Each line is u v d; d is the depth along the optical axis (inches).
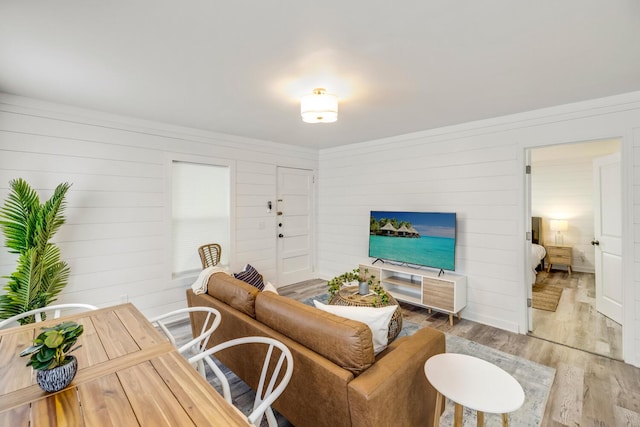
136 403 38.2
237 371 83.1
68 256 114.0
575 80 90.4
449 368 57.3
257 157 175.9
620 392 85.4
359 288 117.7
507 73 85.7
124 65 80.7
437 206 149.7
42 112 108.0
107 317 68.1
